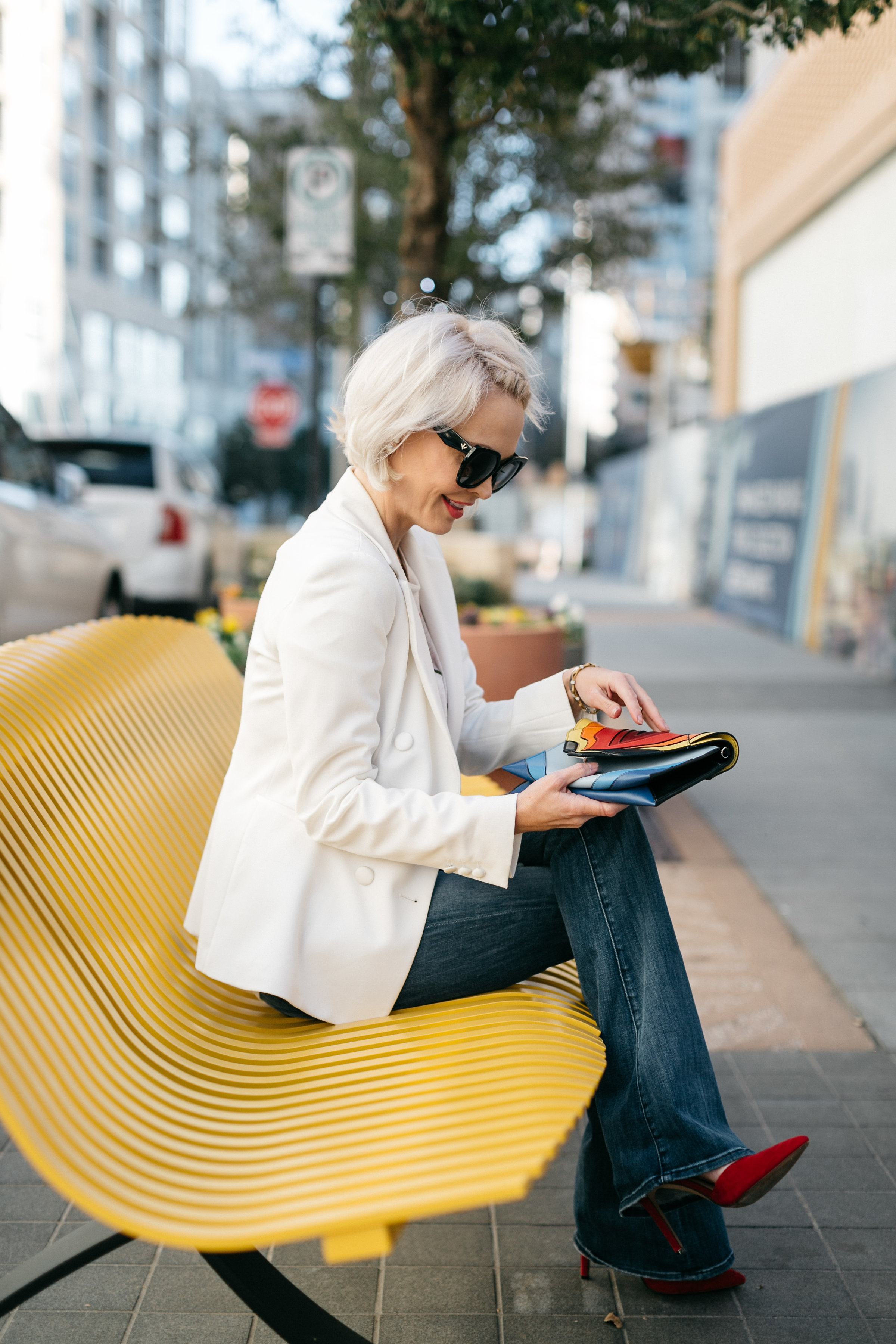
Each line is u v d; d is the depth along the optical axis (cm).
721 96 3488
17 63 4059
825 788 546
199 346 5716
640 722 199
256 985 164
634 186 1283
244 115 1436
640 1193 164
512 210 1199
